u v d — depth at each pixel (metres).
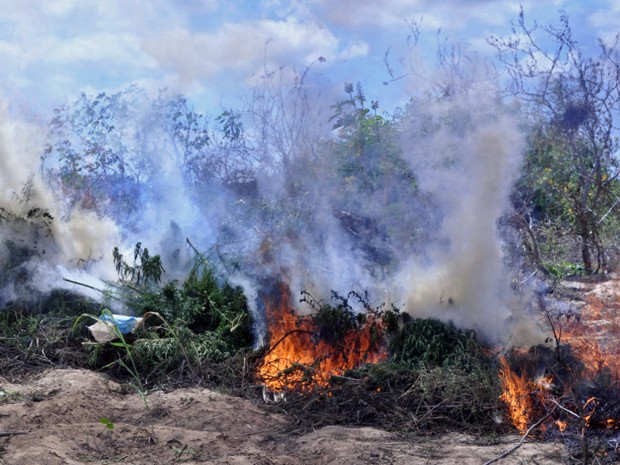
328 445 5.05
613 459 4.74
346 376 6.23
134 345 6.81
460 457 4.79
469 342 6.27
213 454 4.94
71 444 4.88
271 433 5.38
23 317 7.64
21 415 5.38
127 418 5.60
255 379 6.59
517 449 4.89
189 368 6.66
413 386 5.93
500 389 5.69
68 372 6.52
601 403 5.42
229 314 7.36
